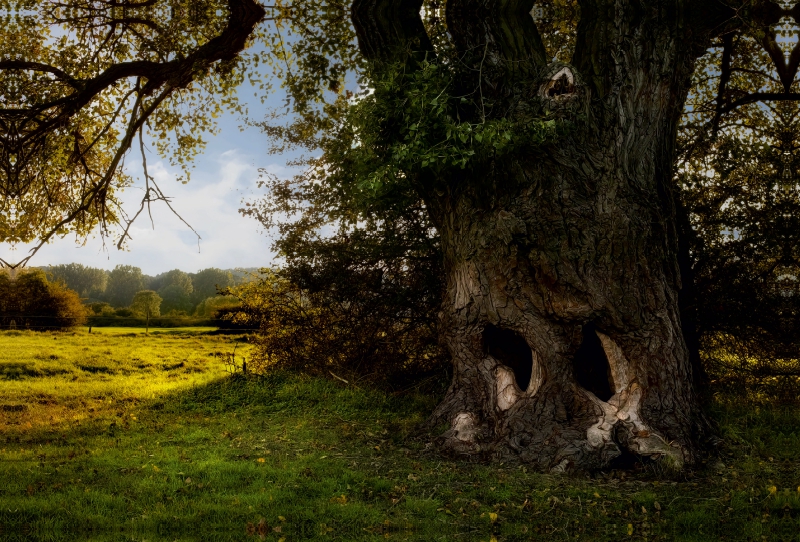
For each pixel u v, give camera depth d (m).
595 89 8.25
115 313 50.19
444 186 8.55
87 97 11.85
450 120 7.34
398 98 7.87
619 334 7.67
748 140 12.70
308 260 13.29
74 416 10.70
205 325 41.00
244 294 14.69
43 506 5.27
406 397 11.77
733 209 11.32
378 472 6.81
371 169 8.39
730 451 7.45
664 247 8.17
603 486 6.37
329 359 13.53
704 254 11.22
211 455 7.50
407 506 5.63
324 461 7.21
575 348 7.74
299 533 4.88
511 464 7.17
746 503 5.62
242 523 5.05
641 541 4.89
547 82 7.75
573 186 7.79
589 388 8.30
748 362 11.68
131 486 6.04
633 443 7.11
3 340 23.70
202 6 14.08
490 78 8.31
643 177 8.23
